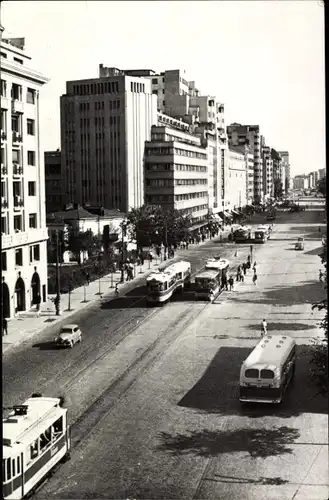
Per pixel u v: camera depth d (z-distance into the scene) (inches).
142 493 924.0
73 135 4958.2
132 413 1264.8
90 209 4079.7
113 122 4840.1
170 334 1951.3
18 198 2322.8
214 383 1449.3
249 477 971.3
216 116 7288.4
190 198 5546.3
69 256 3708.2
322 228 5984.3
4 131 2230.6
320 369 1216.2
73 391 1408.7
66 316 2252.7
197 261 3809.1
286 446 1087.0
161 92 6742.1
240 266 3166.8
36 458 931.3
